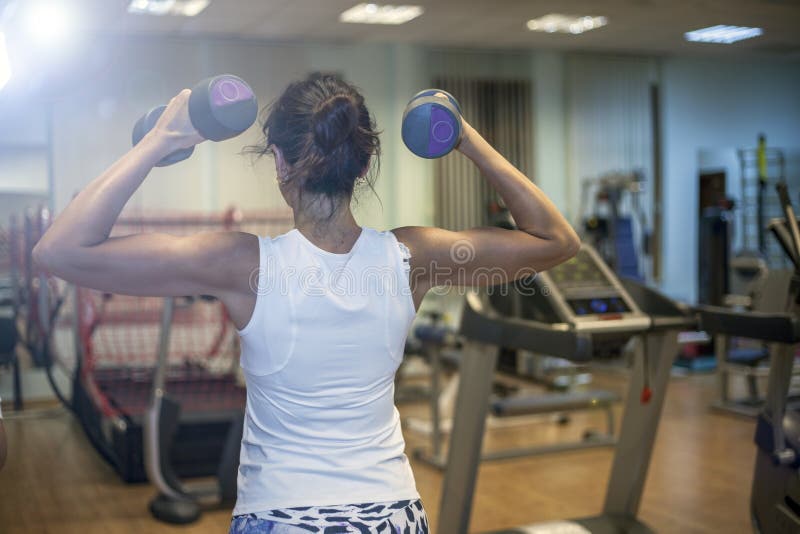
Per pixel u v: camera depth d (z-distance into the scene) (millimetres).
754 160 9414
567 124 8414
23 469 4527
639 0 6375
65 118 6484
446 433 5309
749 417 5527
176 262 1087
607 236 7703
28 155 6344
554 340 2342
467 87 8023
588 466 4488
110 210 1061
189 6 6102
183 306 5223
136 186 1082
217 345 5273
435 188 7766
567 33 7512
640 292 2717
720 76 9203
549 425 5547
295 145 1146
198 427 4270
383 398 1185
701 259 6949
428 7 6332
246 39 7191
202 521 3631
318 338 1124
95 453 4887
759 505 2467
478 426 2680
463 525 2727
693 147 9078
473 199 7906
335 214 1167
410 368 7547
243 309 1140
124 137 6719
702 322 2562
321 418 1133
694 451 4719
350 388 1145
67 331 6387
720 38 8031
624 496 2717
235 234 1148
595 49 8352
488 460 4395
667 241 8953
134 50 6816
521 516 3660
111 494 4059
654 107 8891
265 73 7285
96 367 5203
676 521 3531
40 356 5395
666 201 8938
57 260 1043
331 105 1140
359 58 7598
